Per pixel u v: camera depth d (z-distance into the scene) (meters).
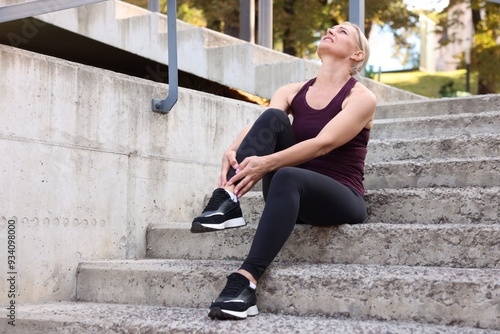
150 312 2.27
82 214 2.71
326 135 2.36
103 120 2.80
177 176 3.16
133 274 2.51
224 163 2.37
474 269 2.12
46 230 2.56
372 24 10.54
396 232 2.31
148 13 5.51
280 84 4.69
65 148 2.64
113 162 2.84
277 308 2.19
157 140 3.06
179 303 2.40
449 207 2.57
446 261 2.24
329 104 2.54
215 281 2.34
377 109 4.18
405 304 2.02
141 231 2.96
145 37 5.06
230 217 2.27
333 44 2.63
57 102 2.62
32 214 2.51
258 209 2.98
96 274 2.60
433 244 2.26
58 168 2.61
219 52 5.00
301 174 2.23
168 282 2.43
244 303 2.08
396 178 2.98
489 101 3.78
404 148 3.30
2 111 2.42
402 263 2.30
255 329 1.93
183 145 3.20
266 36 5.82
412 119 3.64
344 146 2.50
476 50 11.34
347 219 2.43
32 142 2.51
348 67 2.63
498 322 1.89
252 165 2.26
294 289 2.17
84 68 2.73
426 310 1.99
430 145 3.23
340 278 2.11
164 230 2.92
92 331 2.16
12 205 2.44
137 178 2.96
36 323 2.25
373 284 2.06
